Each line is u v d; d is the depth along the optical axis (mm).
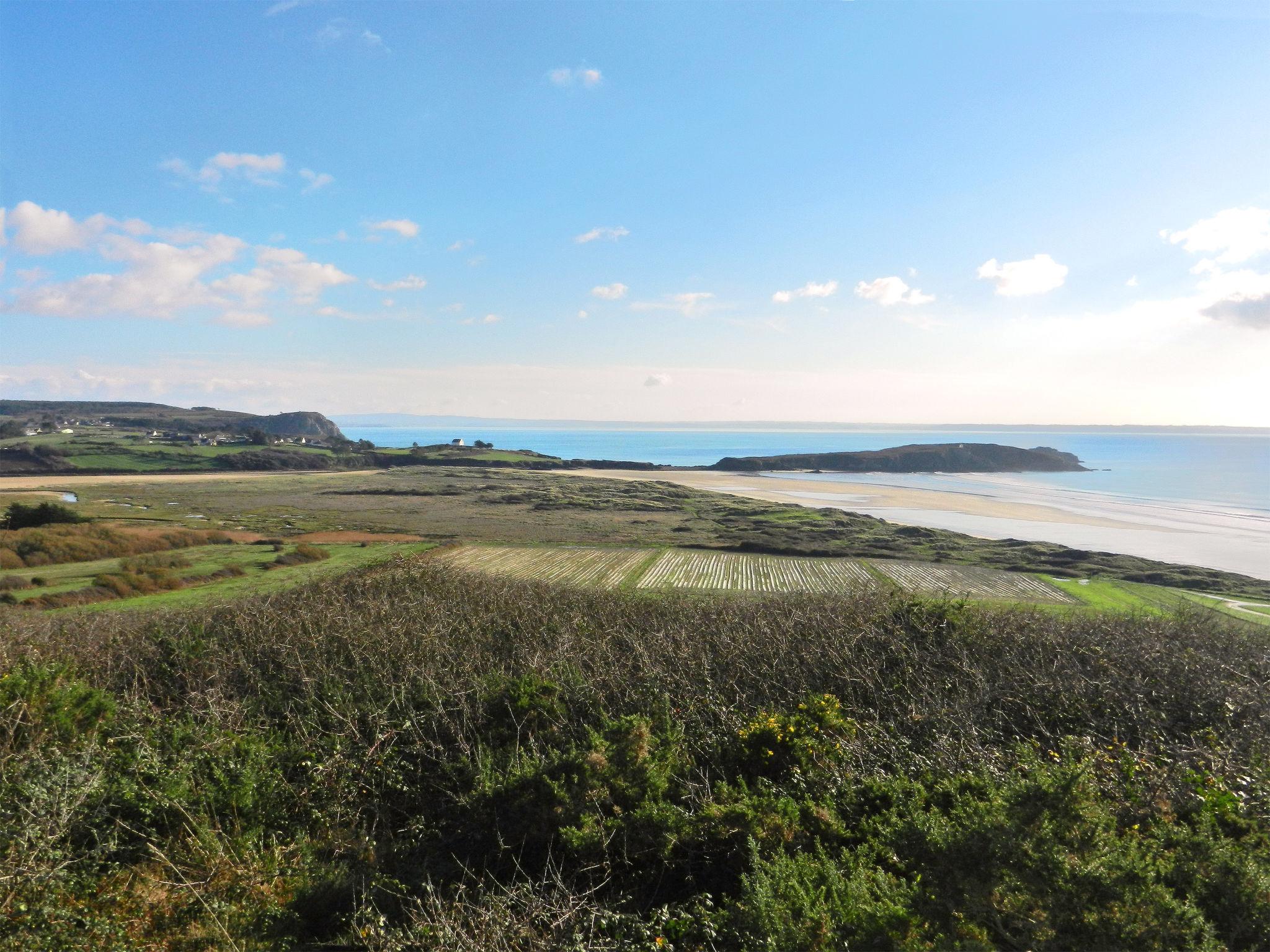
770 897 7371
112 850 8656
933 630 17875
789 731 11742
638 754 10602
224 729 12414
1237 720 13297
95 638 18172
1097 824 7141
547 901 8469
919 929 6758
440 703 13125
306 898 8680
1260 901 6555
